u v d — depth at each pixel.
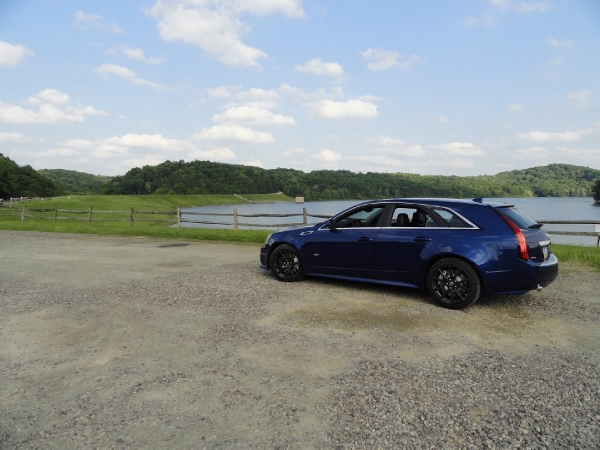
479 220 5.37
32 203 61.25
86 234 17.09
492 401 3.01
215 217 56.81
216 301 5.75
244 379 3.39
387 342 4.19
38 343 4.21
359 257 6.16
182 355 3.89
